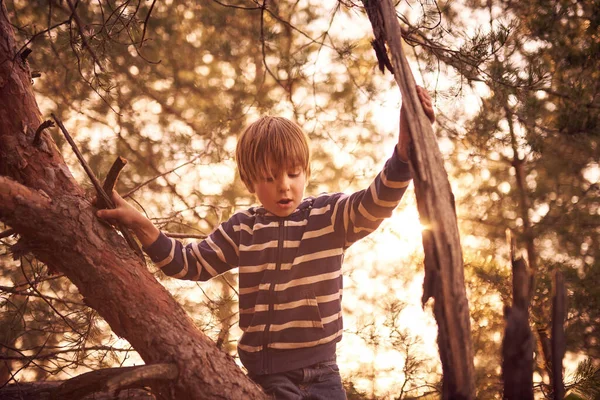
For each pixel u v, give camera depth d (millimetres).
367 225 2053
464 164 4492
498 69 2566
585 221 4059
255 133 2129
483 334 3957
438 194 1445
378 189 1969
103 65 2494
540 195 4152
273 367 2041
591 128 3508
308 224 2141
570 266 3859
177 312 1860
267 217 2188
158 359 1768
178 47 5312
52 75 4605
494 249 4281
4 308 3398
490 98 2875
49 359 2527
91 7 4090
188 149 4852
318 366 2051
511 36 3014
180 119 5254
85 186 3807
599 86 3568
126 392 2232
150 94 5195
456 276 1402
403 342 3736
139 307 1815
